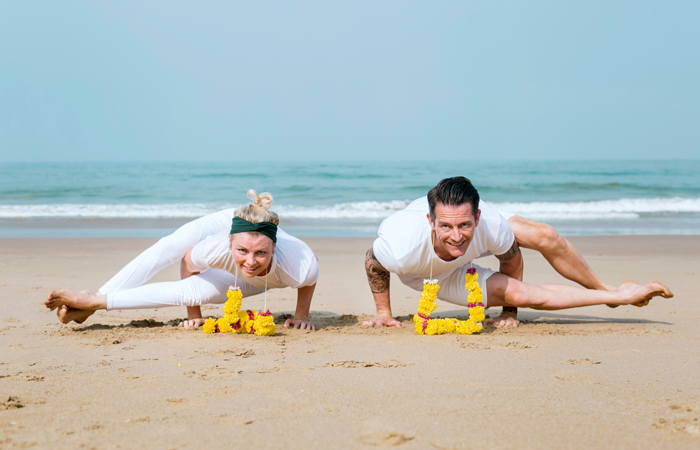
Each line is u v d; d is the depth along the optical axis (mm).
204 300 4336
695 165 58625
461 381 2926
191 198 24875
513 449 2072
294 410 2465
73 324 4543
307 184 32031
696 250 10273
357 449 2062
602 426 2295
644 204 21375
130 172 43094
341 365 3244
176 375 3023
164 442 2125
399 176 37938
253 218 3949
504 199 24062
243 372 3076
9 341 3857
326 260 9039
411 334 4176
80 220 16875
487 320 4570
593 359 3404
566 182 32938
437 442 2127
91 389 2773
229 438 2158
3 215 18047
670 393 2742
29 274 7383
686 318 4863
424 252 4027
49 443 2115
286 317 4906
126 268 4355
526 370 3146
